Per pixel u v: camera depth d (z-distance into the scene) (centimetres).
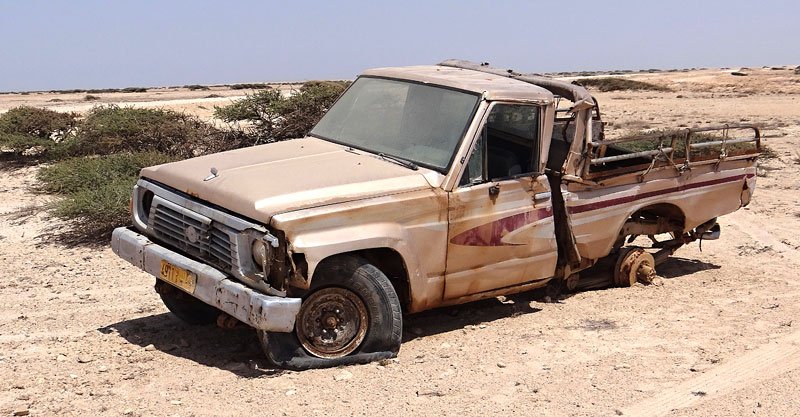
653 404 595
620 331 759
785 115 3378
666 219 932
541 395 607
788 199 1448
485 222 712
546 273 774
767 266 1023
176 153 1692
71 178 1387
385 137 747
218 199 633
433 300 698
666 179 886
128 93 5647
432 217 676
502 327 765
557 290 858
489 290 740
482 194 707
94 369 636
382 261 688
